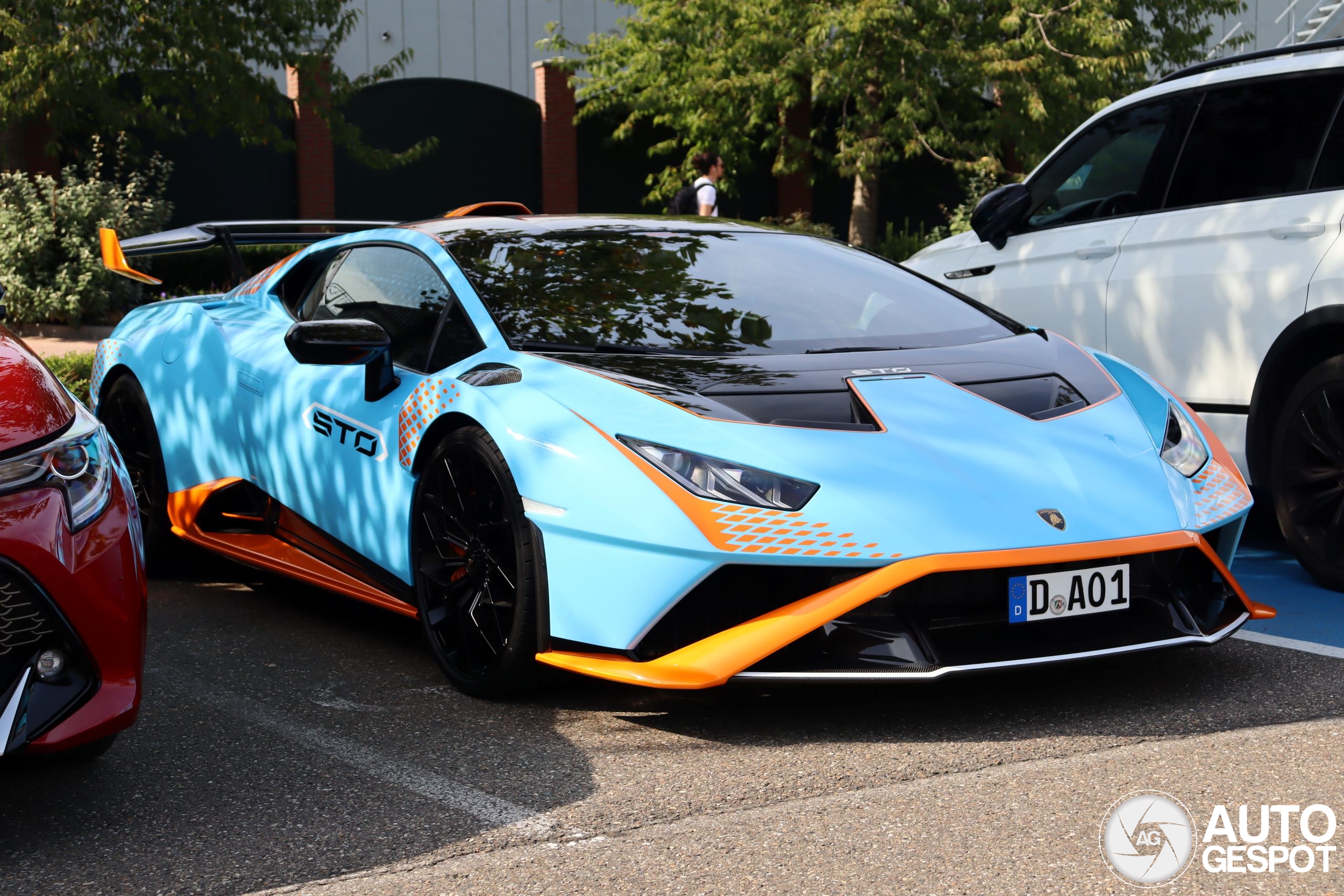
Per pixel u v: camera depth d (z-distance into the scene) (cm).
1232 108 488
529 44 2097
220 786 265
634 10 2158
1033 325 543
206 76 1349
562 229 402
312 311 425
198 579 463
